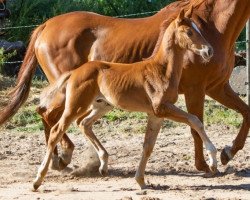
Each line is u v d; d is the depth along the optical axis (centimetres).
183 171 1377
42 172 1219
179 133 1745
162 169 1389
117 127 1805
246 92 1905
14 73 2367
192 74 1300
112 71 1212
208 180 1302
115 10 2747
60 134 1225
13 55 2327
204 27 1327
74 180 1320
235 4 1330
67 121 1221
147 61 1208
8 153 1584
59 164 1377
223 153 1367
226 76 1349
